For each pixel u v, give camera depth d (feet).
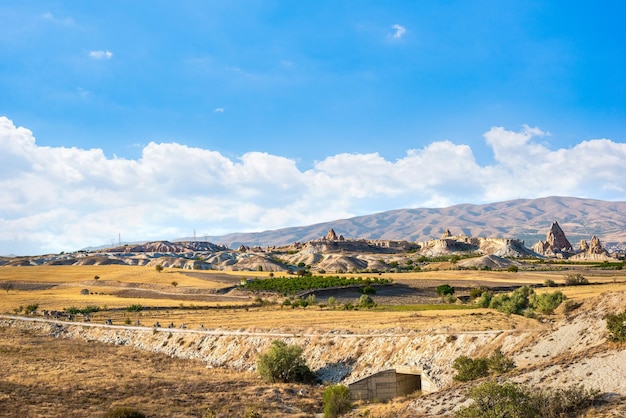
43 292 599.57
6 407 159.43
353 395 193.77
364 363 221.66
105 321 371.76
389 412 147.43
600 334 153.07
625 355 126.11
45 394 180.75
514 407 107.14
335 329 264.52
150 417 159.43
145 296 561.84
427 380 184.85
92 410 163.73
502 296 361.92
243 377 230.07
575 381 122.31
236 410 172.96
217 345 278.26
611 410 101.96
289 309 415.64
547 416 106.93
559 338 169.68
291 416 167.84
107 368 237.45
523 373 142.00
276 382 220.43
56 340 320.29
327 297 510.17
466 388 146.30
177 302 497.46
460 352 198.18
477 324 235.20
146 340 308.81
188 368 250.37
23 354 264.11
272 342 260.21
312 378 224.74
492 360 165.68
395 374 196.95
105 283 647.97
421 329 238.07
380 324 276.82
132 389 196.34
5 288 607.78
